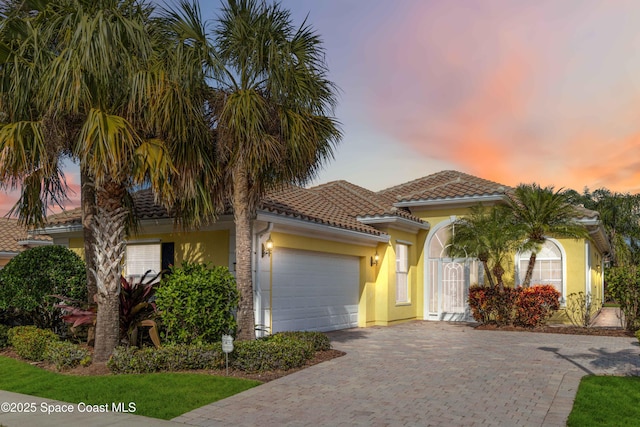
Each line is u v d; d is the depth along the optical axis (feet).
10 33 32.37
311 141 34.78
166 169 30.94
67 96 28.81
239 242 35.42
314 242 50.72
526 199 54.90
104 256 32.83
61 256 42.83
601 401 24.91
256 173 34.47
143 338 37.14
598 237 74.64
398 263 65.16
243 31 34.04
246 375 30.58
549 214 54.08
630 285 51.37
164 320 33.55
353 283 58.70
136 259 49.93
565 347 42.45
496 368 33.30
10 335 38.91
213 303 33.42
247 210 35.76
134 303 36.37
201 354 31.42
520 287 56.90
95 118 28.96
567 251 62.18
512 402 25.26
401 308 63.52
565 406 24.56
